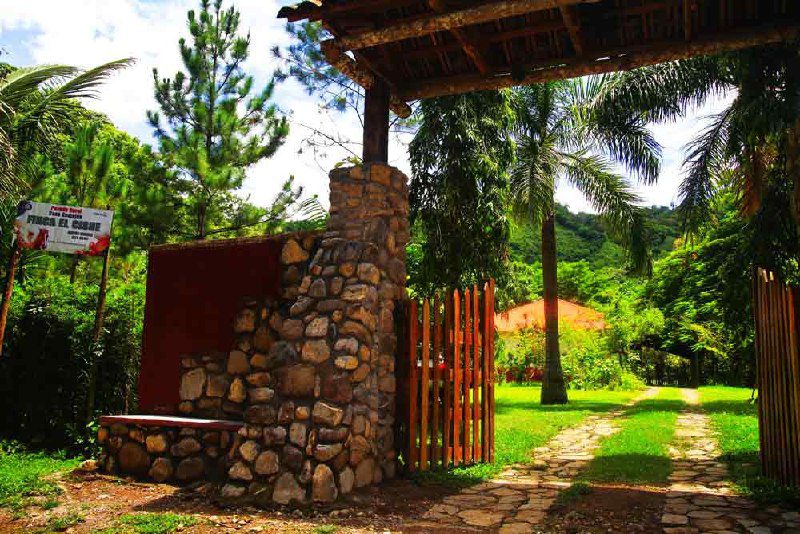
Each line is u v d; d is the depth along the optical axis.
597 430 10.11
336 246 5.95
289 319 5.73
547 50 6.04
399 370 6.24
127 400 8.30
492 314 7.20
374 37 5.70
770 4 5.25
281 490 4.96
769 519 4.32
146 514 4.66
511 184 14.80
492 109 11.79
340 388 5.23
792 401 4.95
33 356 8.29
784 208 7.80
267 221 15.43
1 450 7.31
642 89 11.74
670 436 8.88
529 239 44.50
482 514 4.73
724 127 11.34
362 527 4.38
